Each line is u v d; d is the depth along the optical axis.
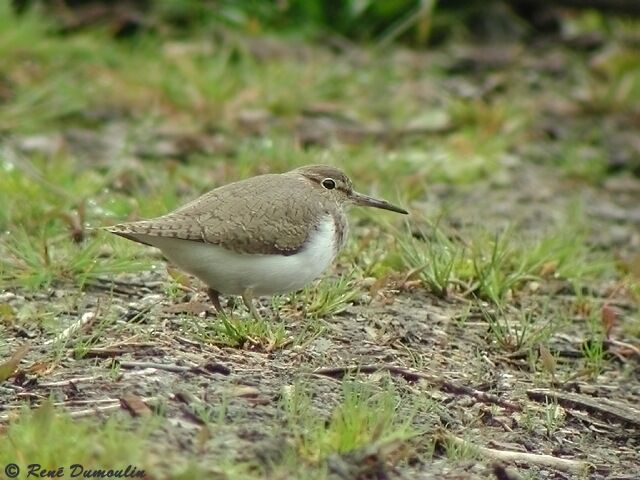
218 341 10.74
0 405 9.06
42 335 10.75
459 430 9.87
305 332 11.21
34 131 17.45
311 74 19.69
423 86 20.17
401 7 22.17
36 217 13.54
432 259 12.81
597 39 22.58
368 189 15.97
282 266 10.68
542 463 9.53
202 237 10.34
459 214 15.98
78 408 8.98
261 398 9.44
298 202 10.85
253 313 10.88
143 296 11.87
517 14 23.55
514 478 9.00
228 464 8.18
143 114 18.23
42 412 8.26
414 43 22.52
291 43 21.06
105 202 14.34
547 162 18.69
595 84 20.88
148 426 8.48
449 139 18.30
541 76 21.38
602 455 10.05
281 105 18.80
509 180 17.62
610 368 12.02
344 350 11.01
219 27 21.08
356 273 12.70
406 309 12.25
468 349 11.66
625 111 20.34
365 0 22.02
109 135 17.53
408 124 18.77
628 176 18.64
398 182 16.42
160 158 16.94
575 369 11.74
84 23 20.88
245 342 10.72
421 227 14.46
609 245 15.90
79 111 18.16
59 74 18.81
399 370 10.61
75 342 10.47
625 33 23.16
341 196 11.70
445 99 19.86
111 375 9.69
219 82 19.03
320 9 22.06
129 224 10.23
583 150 18.95
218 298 11.34
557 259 13.88
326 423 9.09
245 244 10.46
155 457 8.09
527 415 10.38
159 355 10.27
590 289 13.52
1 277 11.78
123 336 10.73
